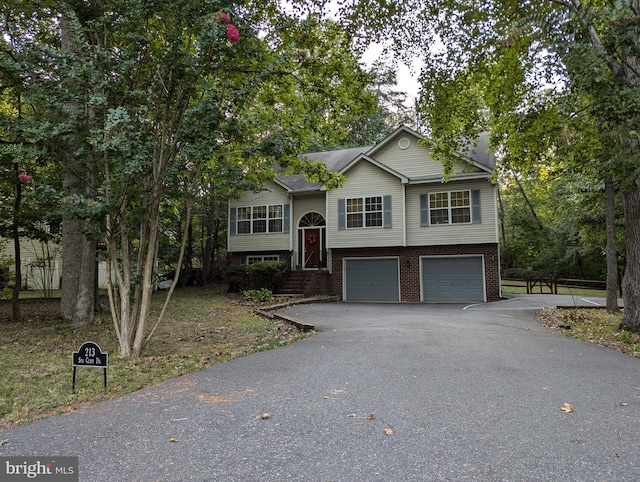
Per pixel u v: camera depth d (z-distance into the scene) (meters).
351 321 10.77
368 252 19.17
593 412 3.83
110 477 2.63
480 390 4.51
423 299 18.28
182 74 6.45
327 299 17.98
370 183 19.09
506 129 11.88
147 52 6.53
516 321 10.82
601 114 7.01
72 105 6.44
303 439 3.21
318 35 9.61
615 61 7.64
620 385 4.74
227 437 3.26
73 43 6.46
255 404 4.06
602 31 6.88
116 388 4.73
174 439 3.22
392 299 18.66
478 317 11.70
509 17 9.77
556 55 7.36
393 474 2.65
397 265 18.77
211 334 8.69
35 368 5.75
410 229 18.62
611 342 7.83
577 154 9.98
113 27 6.16
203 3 6.18
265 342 7.68
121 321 6.62
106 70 6.24
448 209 18.17
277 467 2.75
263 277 18.95
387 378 4.99
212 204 23.34
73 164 6.57
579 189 17.00
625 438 3.23
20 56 6.14
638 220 9.00
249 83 6.76
